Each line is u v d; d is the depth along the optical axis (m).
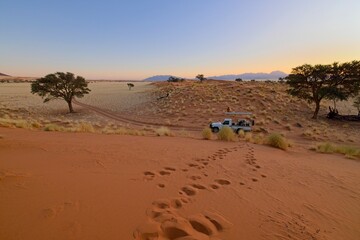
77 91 45.34
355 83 31.25
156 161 6.23
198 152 8.01
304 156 10.41
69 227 2.70
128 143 9.01
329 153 12.18
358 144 20.30
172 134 15.02
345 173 6.99
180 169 5.68
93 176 4.61
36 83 43.97
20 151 6.50
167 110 39.59
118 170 5.16
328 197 4.73
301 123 29.91
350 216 3.91
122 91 84.62
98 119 35.34
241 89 49.66
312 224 3.46
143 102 52.78
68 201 3.37
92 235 2.58
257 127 26.45
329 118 33.16
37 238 2.44
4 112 34.81
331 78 32.22
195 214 3.35
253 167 6.54
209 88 54.06
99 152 6.85
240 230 3.05
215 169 5.97
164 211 3.32
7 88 93.50
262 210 3.75
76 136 10.80
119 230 2.73
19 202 3.22
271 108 36.44
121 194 3.81
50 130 13.63
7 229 2.55
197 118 32.91
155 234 2.71
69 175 4.55
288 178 5.79
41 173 4.55
